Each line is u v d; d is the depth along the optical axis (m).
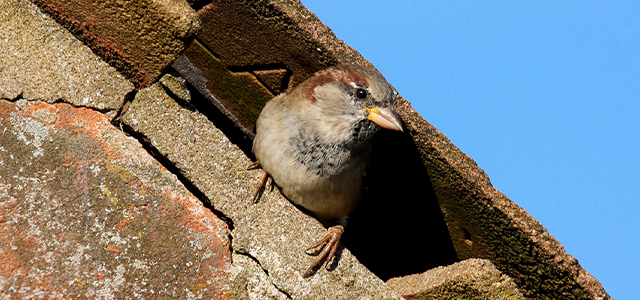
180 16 6.31
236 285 6.42
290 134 8.50
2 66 6.48
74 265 6.03
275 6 7.46
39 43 6.62
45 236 6.05
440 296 7.48
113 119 6.65
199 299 6.26
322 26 7.84
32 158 6.25
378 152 8.45
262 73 8.57
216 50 8.31
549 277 7.59
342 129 8.39
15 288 5.84
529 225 7.31
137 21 6.40
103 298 6.01
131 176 6.41
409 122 7.61
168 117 6.71
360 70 8.42
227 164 6.79
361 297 6.73
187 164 6.63
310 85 8.60
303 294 6.57
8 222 6.00
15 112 6.36
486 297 7.15
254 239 6.63
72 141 6.39
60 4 6.59
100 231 6.19
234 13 7.69
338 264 6.79
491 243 7.96
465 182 7.41
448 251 9.03
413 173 8.12
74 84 6.59
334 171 8.56
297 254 6.70
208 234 6.48
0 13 6.64
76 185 6.26
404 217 9.09
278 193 6.94
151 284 6.17
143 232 6.29
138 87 6.78
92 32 6.64
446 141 7.48
